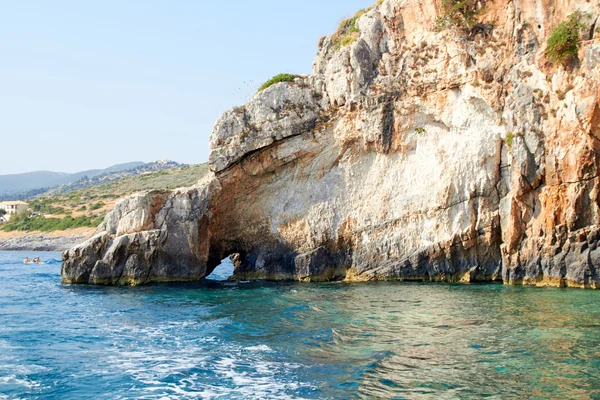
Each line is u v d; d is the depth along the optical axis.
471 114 29.88
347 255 33.28
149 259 32.34
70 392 12.86
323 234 33.53
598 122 25.05
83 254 32.53
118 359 15.51
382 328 18.48
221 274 44.81
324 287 29.66
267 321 20.27
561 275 26.11
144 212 32.75
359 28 35.53
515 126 27.89
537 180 27.06
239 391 12.77
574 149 25.52
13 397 12.53
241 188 35.06
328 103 34.28
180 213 33.47
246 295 27.17
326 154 34.03
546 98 27.03
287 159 34.25
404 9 33.03
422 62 31.66
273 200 35.16
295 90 34.41
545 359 14.31
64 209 128.50
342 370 14.02
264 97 34.22
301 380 13.41
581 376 12.98
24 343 17.41
